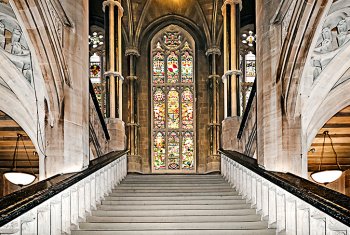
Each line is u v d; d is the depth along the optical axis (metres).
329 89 8.91
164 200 10.16
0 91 9.37
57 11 8.83
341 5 8.31
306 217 6.16
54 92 8.99
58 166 9.01
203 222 8.39
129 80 23.91
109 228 8.12
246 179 10.28
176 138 24.69
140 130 24.31
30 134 9.49
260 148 9.76
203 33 24.70
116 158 11.88
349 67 8.76
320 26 8.28
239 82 17.78
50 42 8.54
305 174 9.03
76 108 9.46
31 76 8.88
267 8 9.55
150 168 24.31
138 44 24.42
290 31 8.55
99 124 14.88
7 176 12.45
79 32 9.62
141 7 24.08
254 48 24.98
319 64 8.86
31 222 5.93
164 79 25.09
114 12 19.08
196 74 24.78
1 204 4.98
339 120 11.59
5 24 8.63
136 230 7.85
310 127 9.33
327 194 5.21
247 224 8.17
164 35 25.42
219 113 23.67
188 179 13.31
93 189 9.45
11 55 8.64
